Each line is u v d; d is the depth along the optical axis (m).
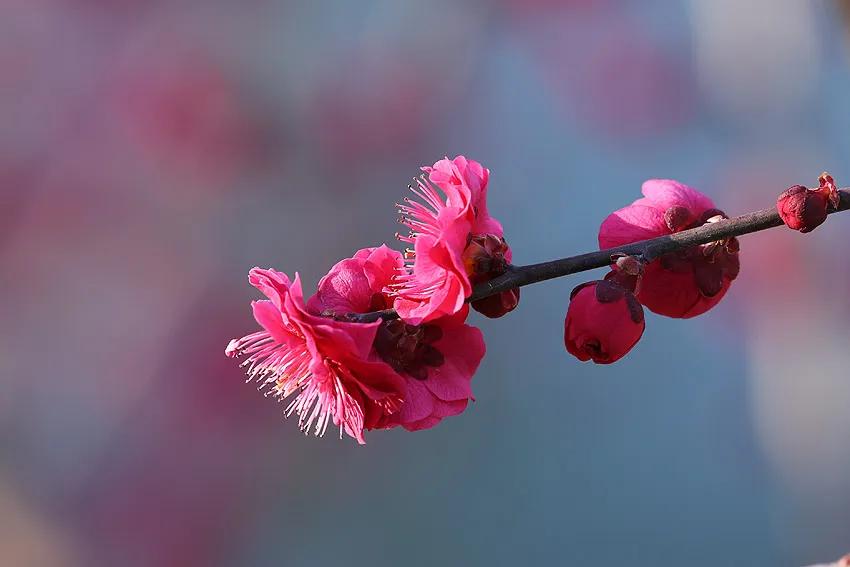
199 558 0.90
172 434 0.92
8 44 0.96
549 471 0.98
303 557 0.92
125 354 0.94
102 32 0.97
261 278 0.50
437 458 0.97
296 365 0.51
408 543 0.94
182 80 0.98
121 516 0.91
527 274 0.50
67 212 0.96
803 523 0.99
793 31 0.98
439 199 0.51
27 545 0.88
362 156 1.00
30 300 0.94
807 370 1.00
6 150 0.95
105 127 0.97
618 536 0.97
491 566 0.95
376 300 0.50
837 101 0.99
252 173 0.99
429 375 0.50
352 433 0.50
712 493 0.98
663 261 0.52
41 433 0.92
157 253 0.96
